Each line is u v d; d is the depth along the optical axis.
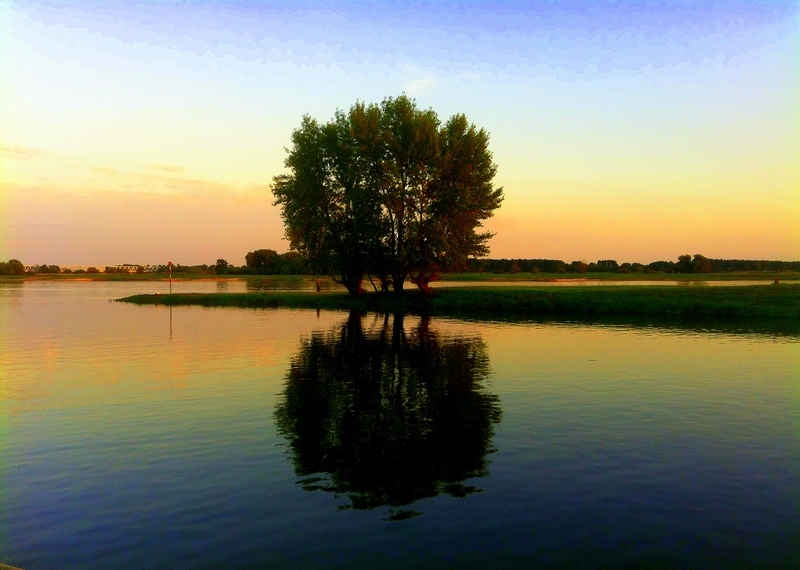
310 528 8.66
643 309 43.66
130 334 31.30
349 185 52.00
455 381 18.64
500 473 10.72
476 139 52.28
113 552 8.08
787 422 13.96
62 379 19.09
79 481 10.48
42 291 83.50
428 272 55.09
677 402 15.87
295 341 28.30
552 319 39.88
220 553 8.00
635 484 10.20
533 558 7.78
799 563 7.69
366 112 51.03
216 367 21.23
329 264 53.41
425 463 11.23
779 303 43.53
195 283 108.81
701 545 8.12
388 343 27.58
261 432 13.23
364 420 14.17
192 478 10.58
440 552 7.95
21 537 8.52
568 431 13.24
